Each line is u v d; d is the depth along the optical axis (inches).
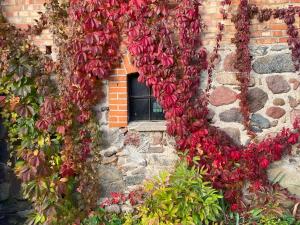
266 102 178.1
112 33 173.5
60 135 179.5
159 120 187.0
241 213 175.5
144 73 172.7
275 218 170.1
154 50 171.8
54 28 175.9
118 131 183.0
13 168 189.9
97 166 184.4
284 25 173.5
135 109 187.3
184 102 174.2
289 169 179.5
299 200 177.3
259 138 179.3
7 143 191.9
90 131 180.9
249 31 174.4
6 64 173.5
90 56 173.6
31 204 196.7
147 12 170.9
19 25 180.1
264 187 177.5
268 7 173.2
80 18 170.6
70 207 182.4
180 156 176.9
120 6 171.3
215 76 178.4
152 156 182.9
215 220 160.9
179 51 173.2
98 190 185.3
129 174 184.5
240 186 178.1
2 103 178.5
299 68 174.1
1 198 196.2
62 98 175.3
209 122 181.2
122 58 177.3
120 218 183.0
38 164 172.4
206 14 175.6
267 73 176.7
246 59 173.6
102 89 181.3
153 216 158.4
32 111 177.5
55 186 175.2
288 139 176.7
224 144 177.6
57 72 176.9
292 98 176.6
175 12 171.8
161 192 161.8
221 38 175.6
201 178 168.6
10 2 179.3
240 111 178.4
